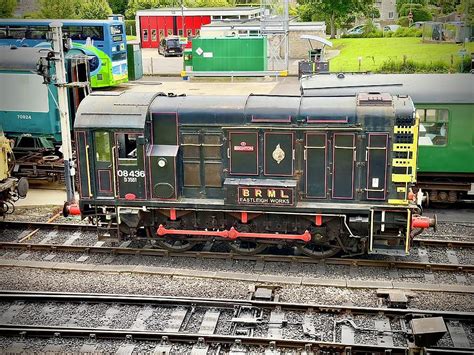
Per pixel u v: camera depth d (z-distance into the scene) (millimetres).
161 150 14219
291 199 13656
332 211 13625
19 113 21047
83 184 14555
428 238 15406
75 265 14250
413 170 13352
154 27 58531
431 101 16969
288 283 13094
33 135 21234
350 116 13469
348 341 10992
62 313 12242
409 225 13391
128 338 11172
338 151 13633
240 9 56812
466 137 17062
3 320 11945
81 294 12625
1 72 20891
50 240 15891
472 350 10336
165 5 65188
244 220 14203
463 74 17781
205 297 12695
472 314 11320
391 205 13492
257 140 13945
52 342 11227
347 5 52438
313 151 13742
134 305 12430
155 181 14219
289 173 13938
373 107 13430
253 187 13797
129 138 14938
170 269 13867
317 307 11859
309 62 32688
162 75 42969
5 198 16891
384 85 17312
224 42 39031
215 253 14555
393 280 13266
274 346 10805
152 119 14273
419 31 49281
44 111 20812
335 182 13773
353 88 17359
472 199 18391
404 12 53781
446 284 12914
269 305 12016
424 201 14336
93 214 14852
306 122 13664
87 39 33625
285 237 13922
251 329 11445
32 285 13453
